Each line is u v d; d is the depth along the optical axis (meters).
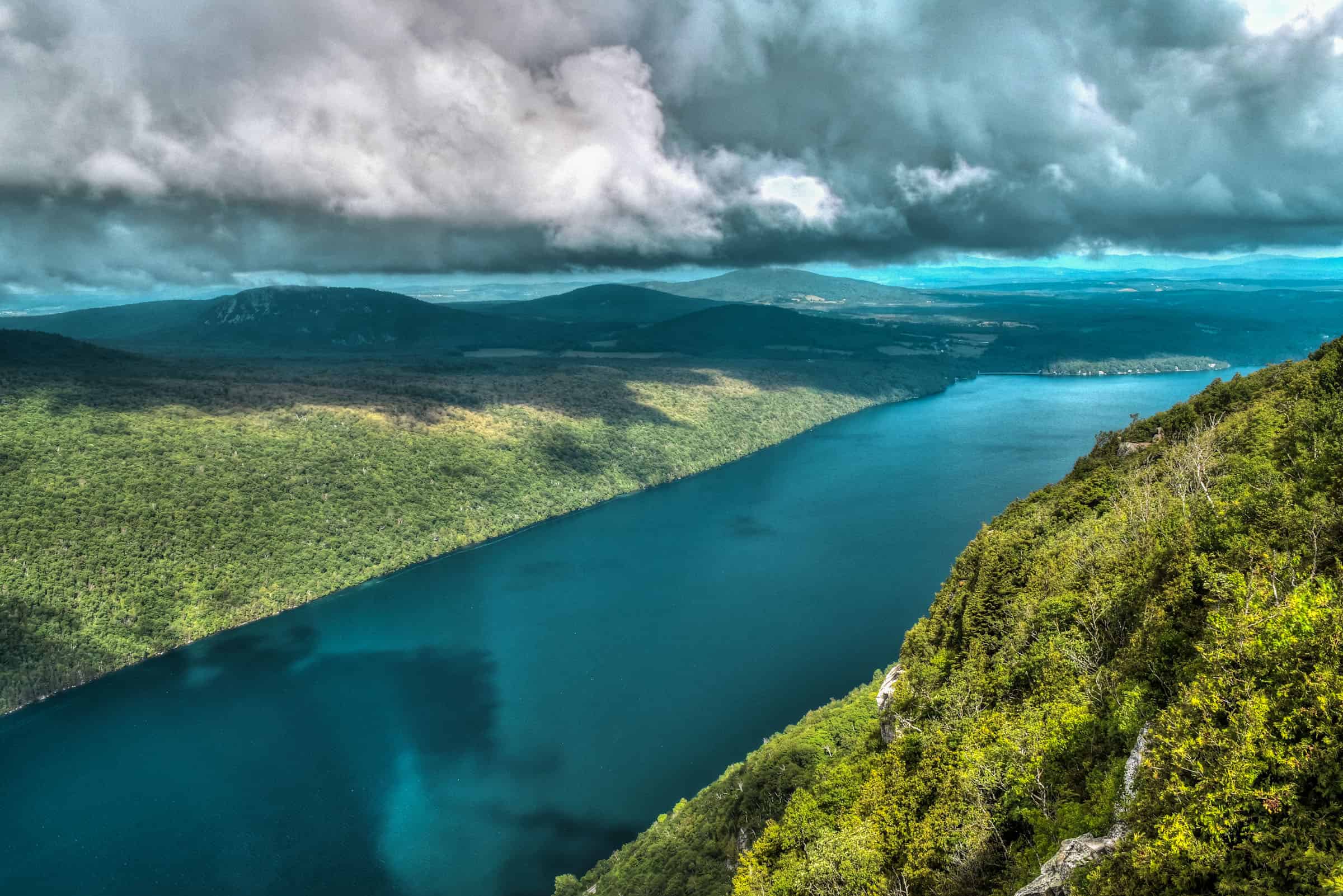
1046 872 46.41
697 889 103.12
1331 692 39.66
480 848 143.38
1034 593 89.88
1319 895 35.38
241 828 151.00
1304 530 57.06
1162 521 81.19
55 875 140.75
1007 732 65.00
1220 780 39.91
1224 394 131.12
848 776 87.88
